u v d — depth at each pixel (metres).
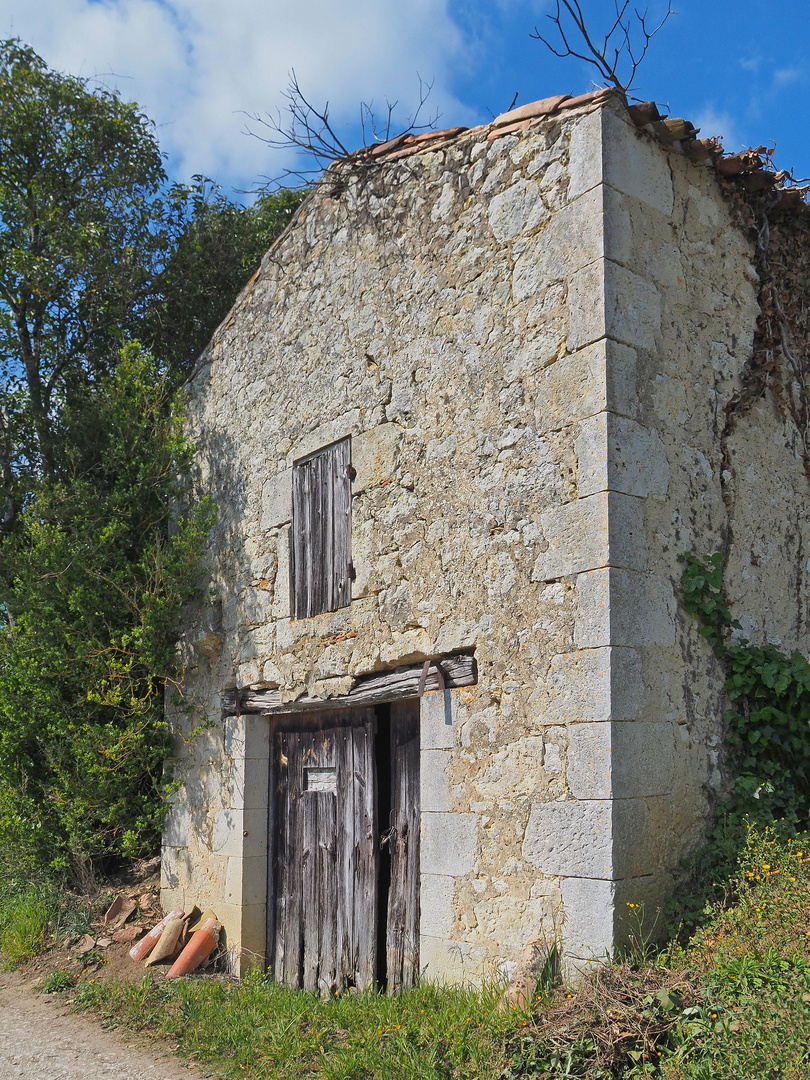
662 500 4.46
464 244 5.25
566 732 4.21
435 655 5.07
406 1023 4.33
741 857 4.16
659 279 4.66
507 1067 3.57
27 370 9.84
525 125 4.95
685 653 4.43
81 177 10.30
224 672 7.18
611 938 3.85
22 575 7.96
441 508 5.16
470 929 4.56
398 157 5.88
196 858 7.16
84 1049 5.01
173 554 7.44
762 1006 3.24
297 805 6.42
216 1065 4.65
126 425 8.19
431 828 4.89
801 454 5.41
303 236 6.88
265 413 7.15
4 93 9.74
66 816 7.45
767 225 5.32
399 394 5.63
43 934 7.09
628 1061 3.36
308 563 6.39
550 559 4.44
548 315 4.65
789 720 4.57
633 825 4.01
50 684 7.75
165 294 10.91
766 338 5.24
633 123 4.68
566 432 4.46
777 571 5.07
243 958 6.40
